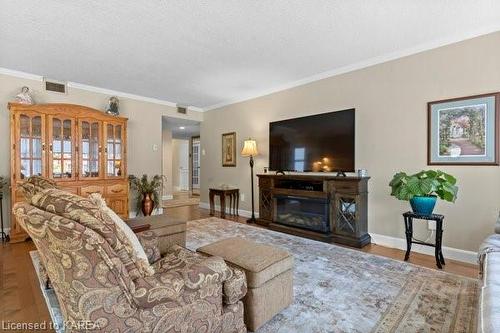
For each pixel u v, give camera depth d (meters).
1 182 3.50
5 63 3.43
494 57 2.55
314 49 3.04
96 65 3.49
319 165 3.76
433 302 1.89
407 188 2.57
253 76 3.94
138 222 2.62
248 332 1.57
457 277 2.31
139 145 5.08
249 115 5.01
